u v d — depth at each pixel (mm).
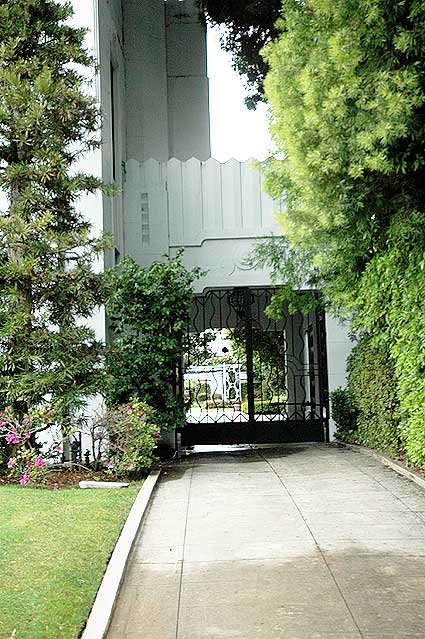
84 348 9266
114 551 5781
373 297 8086
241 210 13523
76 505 7199
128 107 16078
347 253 8812
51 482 8789
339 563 5543
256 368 14836
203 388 14125
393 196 7676
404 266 7609
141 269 11414
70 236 8875
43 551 5527
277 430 13375
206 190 13594
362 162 7020
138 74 16172
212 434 13359
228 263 13422
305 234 9406
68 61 9570
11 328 8523
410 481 8609
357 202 7613
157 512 7449
